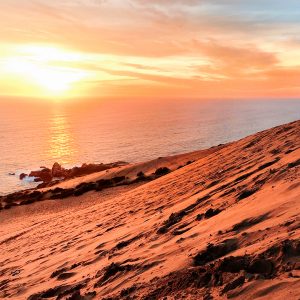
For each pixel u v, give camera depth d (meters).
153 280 4.51
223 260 3.89
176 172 22.31
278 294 2.98
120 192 31.61
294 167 7.62
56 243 11.83
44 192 38.78
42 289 6.52
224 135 156.38
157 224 8.07
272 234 4.21
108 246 7.93
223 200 7.62
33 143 134.12
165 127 198.88
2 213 32.06
